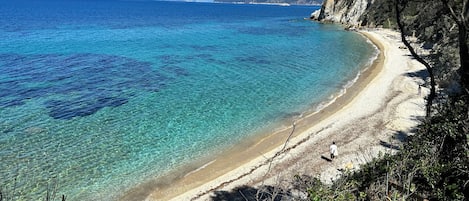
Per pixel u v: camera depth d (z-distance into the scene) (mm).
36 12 137250
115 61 43812
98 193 16625
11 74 35219
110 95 29828
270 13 188875
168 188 17188
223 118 25656
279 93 31469
